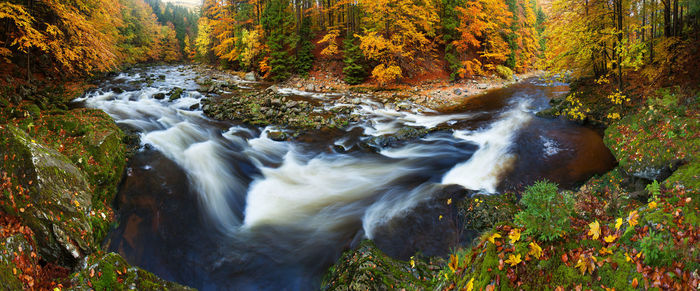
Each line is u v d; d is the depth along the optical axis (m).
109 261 4.35
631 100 11.03
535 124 13.08
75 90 17.45
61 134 8.17
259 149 11.57
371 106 18.03
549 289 2.59
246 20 33.41
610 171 8.81
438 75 26.73
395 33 23.55
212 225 7.27
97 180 7.32
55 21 15.81
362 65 25.62
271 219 7.51
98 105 15.08
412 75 25.81
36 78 16.92
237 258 6.30
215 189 8.57
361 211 7.66
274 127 13.85
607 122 11.34
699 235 2.54
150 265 6.12
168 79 24.92
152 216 7.31
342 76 26.33
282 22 29.91
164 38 61.56
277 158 10.98
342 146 11.89
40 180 5.10
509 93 21.36
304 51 27.45
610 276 2.49
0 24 15.86
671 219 2.80
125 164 8.88
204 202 7.99
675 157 7.29
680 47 10.40
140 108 15.25
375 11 23.61
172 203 7.79
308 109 16.36
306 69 27.52
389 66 23.33
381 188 8.77
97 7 20.67
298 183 9.22
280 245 6.62
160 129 12.30
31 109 9.02
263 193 8.65
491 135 12.41
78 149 7.61
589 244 2.79
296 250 6.46
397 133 12.71
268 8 29.56
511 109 16.41
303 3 32.69
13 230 4.50
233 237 6.89
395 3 23.00
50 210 5.07
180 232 6.99
